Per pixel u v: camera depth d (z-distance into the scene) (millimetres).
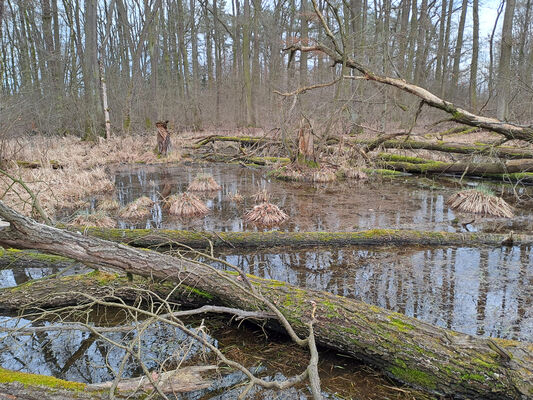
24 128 14789
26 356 3057
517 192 8789
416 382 2521
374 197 8508
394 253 5090
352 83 14312
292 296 3203
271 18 25672
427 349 2504
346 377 2676
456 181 10305
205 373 2727
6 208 2760
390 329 2697
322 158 12023
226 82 28953
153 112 23828
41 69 20312
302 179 10727
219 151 17219
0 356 3062
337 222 6547
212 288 3486
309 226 6363
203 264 3174
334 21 18109
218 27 30016
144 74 28281
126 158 15359
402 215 6922
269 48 25609
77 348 3162
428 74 23422
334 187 9812
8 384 2236
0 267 4918
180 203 7461
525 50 20094
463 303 3586
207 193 9359
